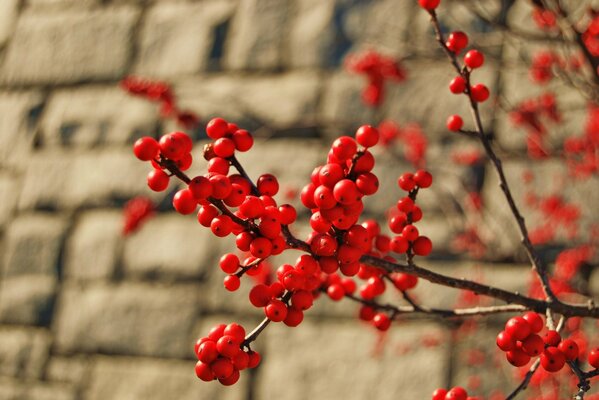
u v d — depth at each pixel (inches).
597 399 44.6
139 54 68.2
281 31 64.4
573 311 32.2
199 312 60.3
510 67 53.4
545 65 47.6
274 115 62.5
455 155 56.5
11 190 68.6
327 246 29.9
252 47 64.9
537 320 30.2
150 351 60.9
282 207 30.3
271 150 61.6
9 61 72.4
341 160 29.7
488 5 56.1
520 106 51.8
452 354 53.2
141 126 66.0
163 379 60.0
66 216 66.3
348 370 55.5
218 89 64.6
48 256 65.6
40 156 68.6
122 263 63.5
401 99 59.1
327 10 63.3
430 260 55.1
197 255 61.4
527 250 33.1
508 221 54.1
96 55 69.6
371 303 34.1
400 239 31.5
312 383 56.2
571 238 52.2
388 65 56.2
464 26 57.4
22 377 63.6
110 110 67.4
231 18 66.3
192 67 66.1
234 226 30.0
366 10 61.9
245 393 57.7
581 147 50.1
